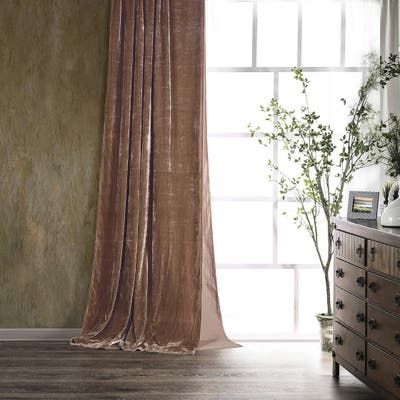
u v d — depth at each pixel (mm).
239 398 4203
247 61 5590
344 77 5559
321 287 5660
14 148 5484
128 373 4668
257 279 5656
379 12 5461
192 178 5348
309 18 5578
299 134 5285
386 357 3930
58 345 5344
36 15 5457
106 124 5363
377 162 5234
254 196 5633
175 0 5344
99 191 5375
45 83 5473
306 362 5004
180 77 5344
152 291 5348
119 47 5363
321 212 5609
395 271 3832
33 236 5516
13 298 5520
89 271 5531
